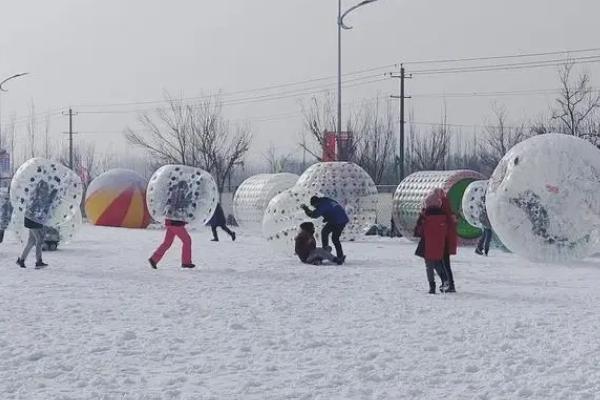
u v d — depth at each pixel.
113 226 40.44
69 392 7.38
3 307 12.30
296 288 14.85
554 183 19.17
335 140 44.44
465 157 61.84
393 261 20.55
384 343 9.62
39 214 18.59
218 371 8.25
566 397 7.17
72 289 14.64
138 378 7.93
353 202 28.08
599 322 11.05
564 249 19.45
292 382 7.78
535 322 11.01
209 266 19.09
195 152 62.12
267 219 21.47
